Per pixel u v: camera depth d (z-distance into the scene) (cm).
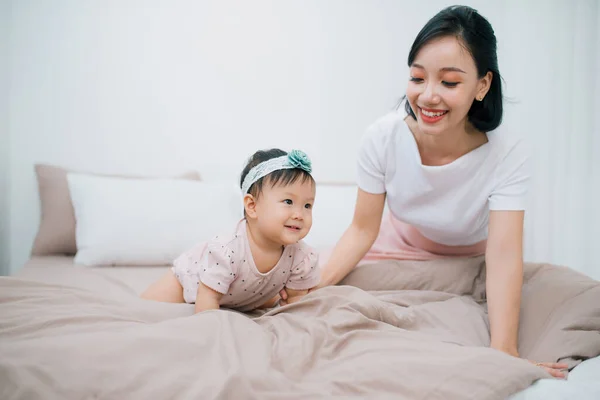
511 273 145
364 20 295
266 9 285
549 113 269
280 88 289
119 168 275
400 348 112
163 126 278
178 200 238
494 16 290
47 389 92
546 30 269
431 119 138
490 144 156
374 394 100
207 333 110
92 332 114
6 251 267
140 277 204
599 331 133
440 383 100
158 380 96
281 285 152
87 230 225
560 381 106
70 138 270
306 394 98
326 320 125
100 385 93
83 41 268
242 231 143
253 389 97
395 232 209
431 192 166
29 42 263
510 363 104
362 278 178
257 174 141
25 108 265
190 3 276
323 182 281
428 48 133
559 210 269
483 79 138
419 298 162
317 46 292
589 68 259
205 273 138
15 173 266
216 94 283
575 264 264
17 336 112
